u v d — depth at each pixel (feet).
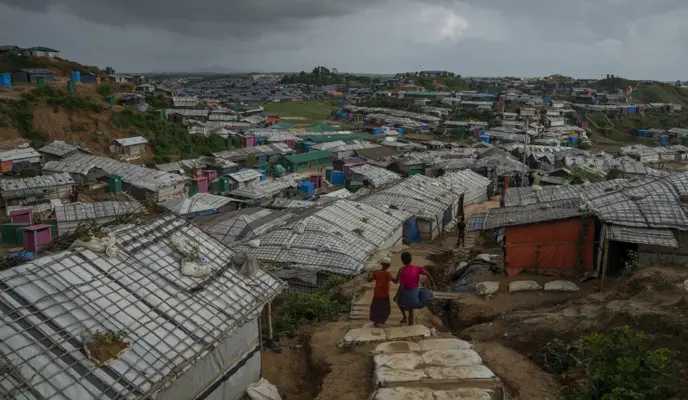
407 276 42.65
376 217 98.48
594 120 415.85
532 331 42.37
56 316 30.42
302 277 79.00
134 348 30.71
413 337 41.24
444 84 632.38
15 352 27.17
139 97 303.89
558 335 40.98
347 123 435.53
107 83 324.19
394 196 114.52
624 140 379.76
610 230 55.36
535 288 55.52
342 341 42.34
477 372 33.45
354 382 36.01
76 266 34.88
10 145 208.44
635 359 26.37
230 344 37.52
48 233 132.26
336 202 101.30
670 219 56.18
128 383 28.40
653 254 56.34
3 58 323.16
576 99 492.95
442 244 97.55
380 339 41.55
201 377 34.65
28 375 26.35
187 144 270.05
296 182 211.41
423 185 123.85
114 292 34.24
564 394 31.63
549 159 227.20
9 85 259.80
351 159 260.62
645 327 37.40
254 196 180.55
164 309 34.94
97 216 138.51
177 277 38.81
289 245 84.89
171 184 188.96
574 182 138.92
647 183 66.54
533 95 531.09
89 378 27.73
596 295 49.34
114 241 38.32
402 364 35.01
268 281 43.70
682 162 292.61
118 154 235.40
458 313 53.01
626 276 52.49
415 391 30.71
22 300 30.63
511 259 63.98
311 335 47.21
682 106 518.37
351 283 67.72
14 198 159.74
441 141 338.34
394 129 374.43
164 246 41.45
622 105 447.83
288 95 622.13
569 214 61.52
